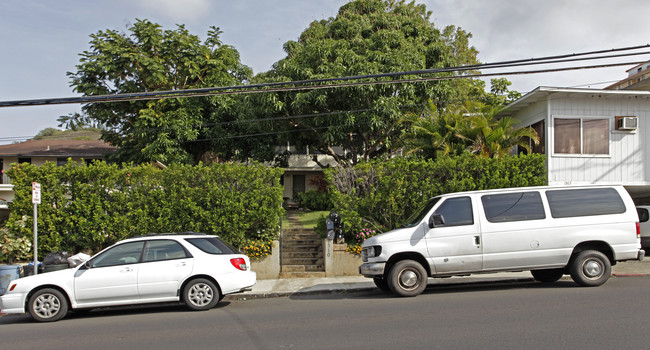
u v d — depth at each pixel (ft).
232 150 83.30
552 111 57.00
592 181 56.95
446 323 24.03
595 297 29.01
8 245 43.47
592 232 32.48
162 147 71.00
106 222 45.03
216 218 45.16
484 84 89.86
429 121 59.88
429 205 34.30
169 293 31.22
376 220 48.34
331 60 65.92
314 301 33.76
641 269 42.73
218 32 77.36
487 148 56.34
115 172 46.50
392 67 61.21
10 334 26.86
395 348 20.03
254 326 25.59
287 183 105.19
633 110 57.93
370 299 32.65
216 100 74.49
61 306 30.40
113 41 70.18
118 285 30.66
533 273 38.37
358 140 78.43
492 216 32.65
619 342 19.85
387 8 80.28
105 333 25.72
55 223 45.42
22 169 45.78
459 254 32.22
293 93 64.39
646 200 67.41
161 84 70.95
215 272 31.53
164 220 45.21
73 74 70.44
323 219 53.62
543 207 32.91
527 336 21.09
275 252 45.73
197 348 21.52
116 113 73.15
